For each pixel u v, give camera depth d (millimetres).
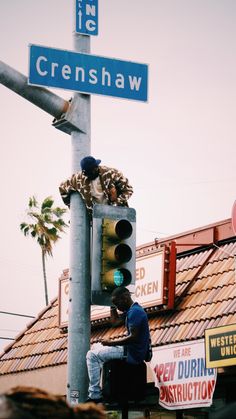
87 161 9648
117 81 9961
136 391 9297
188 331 13898
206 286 14906
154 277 15453
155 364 14141
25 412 3164
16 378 18344
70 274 9516
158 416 15211
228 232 15719
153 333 14789
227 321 13258
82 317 9328
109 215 9094
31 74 9555
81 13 10250
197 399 12992
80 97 10000
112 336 16188
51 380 17141
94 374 9789
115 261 8984
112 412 16125
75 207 9734
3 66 9547
